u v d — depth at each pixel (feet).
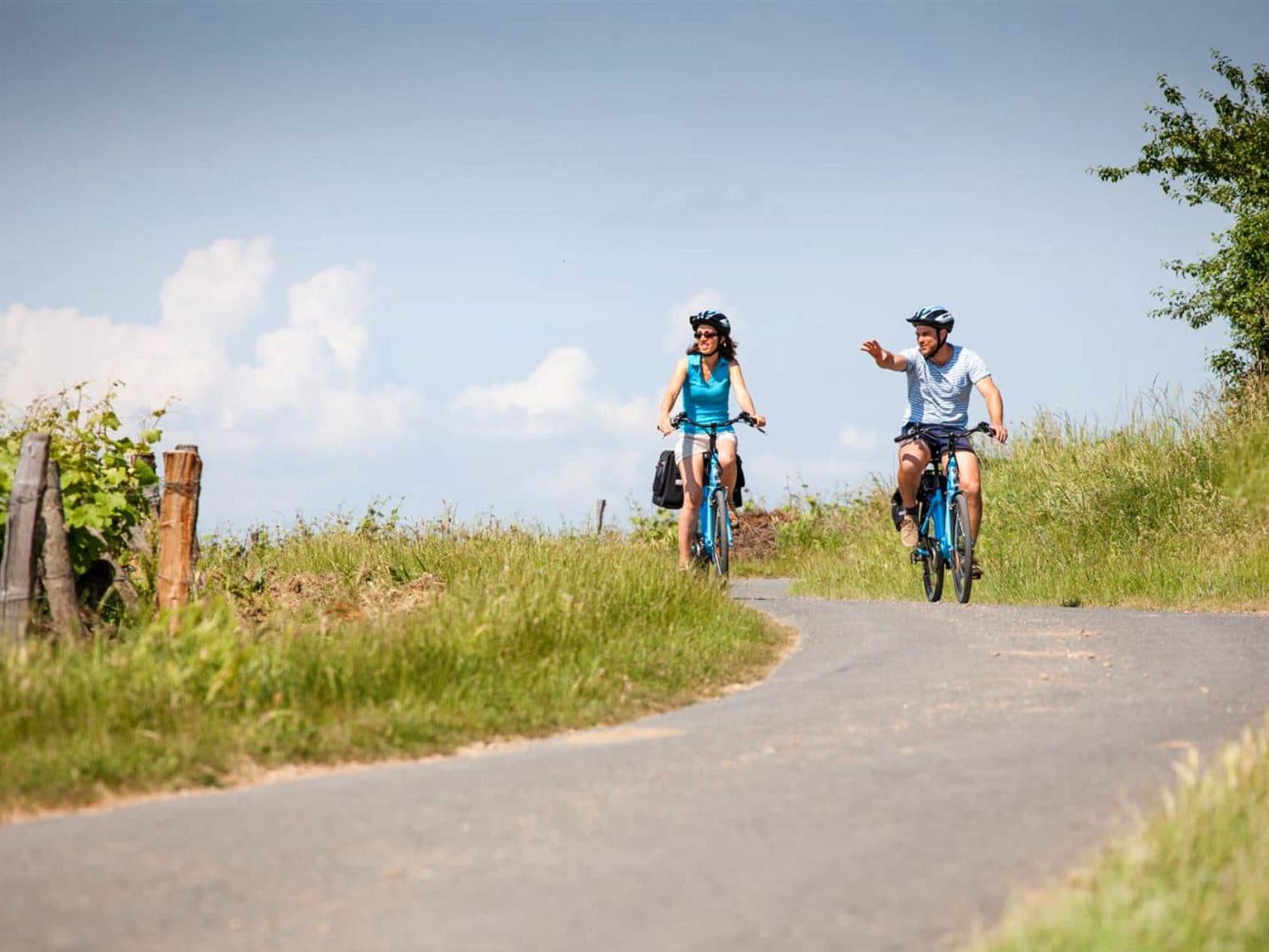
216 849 57.16
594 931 46.24
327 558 174.29
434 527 175.52
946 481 173.47
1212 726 82.33
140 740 75.05
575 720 90.33
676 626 122.62
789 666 115.24
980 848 55.57
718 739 80.89
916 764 72.13
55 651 93.66
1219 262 357.20
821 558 285.64
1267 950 40.78
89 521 117.91
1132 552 199.93
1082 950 40.81
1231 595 173.27
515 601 110.83
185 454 116.47
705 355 165.78
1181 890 44.60
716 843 57.11
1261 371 270.46
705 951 44.21
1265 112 376.89
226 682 84.07
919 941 44.91
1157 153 378.73
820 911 48.01
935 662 112.37
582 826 60.34
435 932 46.47
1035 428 247.29
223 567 159.84
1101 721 84.38
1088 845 55.77
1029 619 142.92
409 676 92.38
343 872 53.57
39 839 59.41
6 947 45.57
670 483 166.09
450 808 64.03
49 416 131.34
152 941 46.14
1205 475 207.92
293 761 76.84
